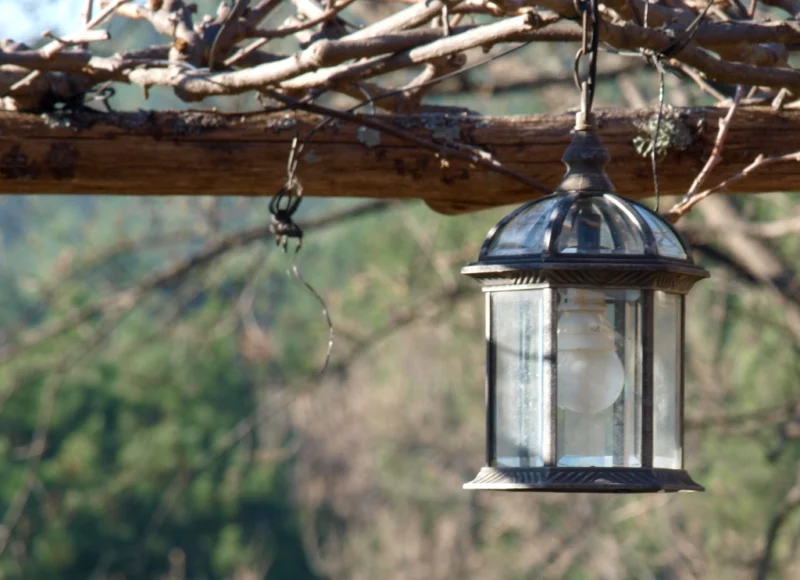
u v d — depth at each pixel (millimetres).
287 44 18781
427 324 26281
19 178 9234
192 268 22000
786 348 26234
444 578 40750
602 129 9477
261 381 41219
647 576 29547
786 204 23469
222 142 9367
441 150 9297
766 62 8703
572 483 6668
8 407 40188
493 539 35469
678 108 9539
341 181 9492
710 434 25594
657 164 9484
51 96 9172
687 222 22938
